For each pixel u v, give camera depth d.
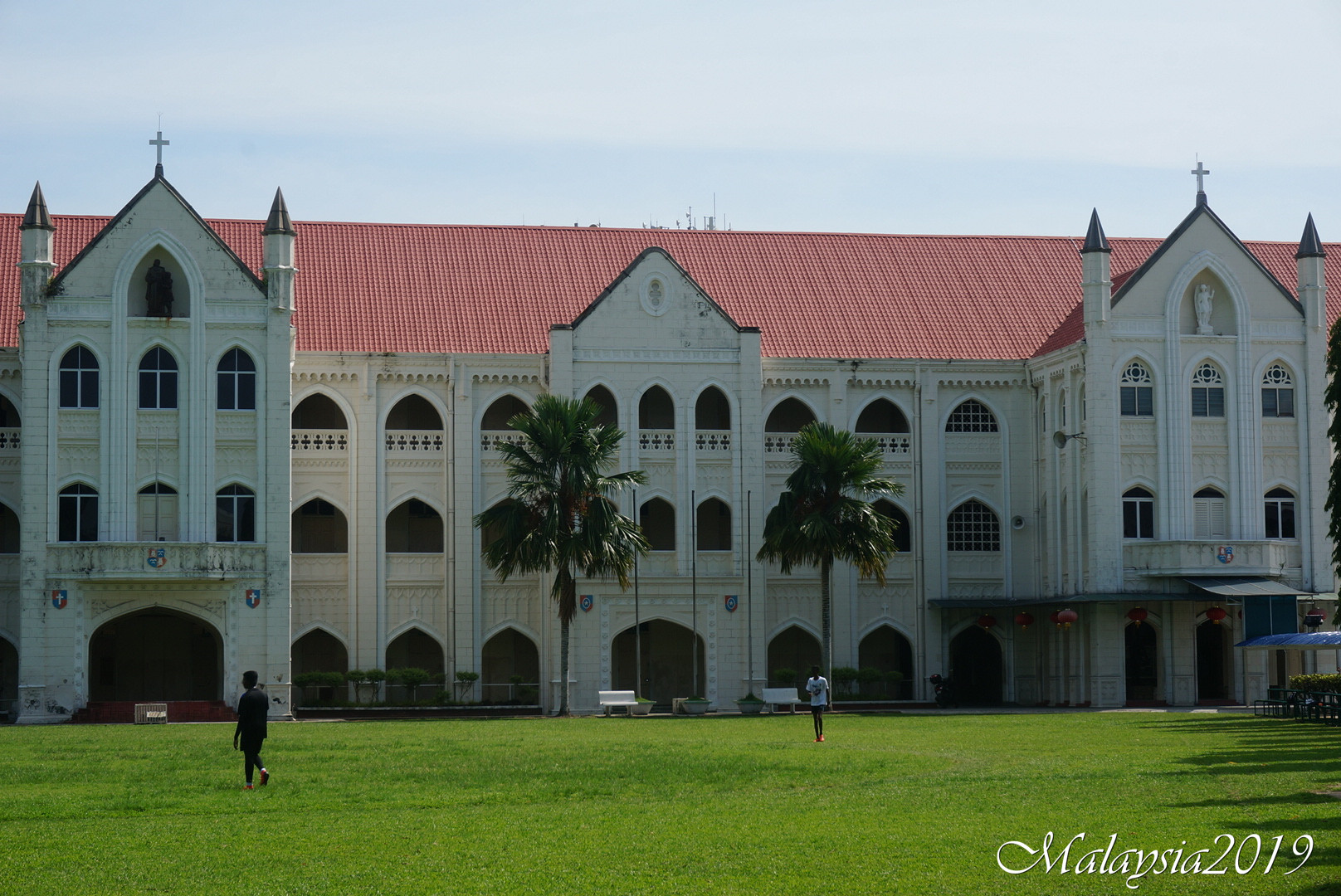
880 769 34.47
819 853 22.58
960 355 72.19
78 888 20.92
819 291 74.88
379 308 69.69
